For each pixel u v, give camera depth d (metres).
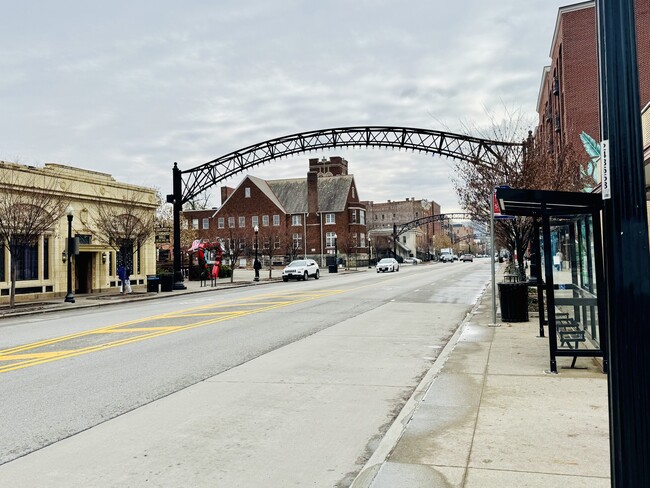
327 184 86.88
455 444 5.55
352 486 4.70
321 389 8.32
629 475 2.68
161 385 8.62
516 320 14.30
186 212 90.44
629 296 2.74
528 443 5.50
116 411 7.24
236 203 87.31
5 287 26.14
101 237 31.17
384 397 7.86
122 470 5.28
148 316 18.52
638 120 2.82
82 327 16.17
